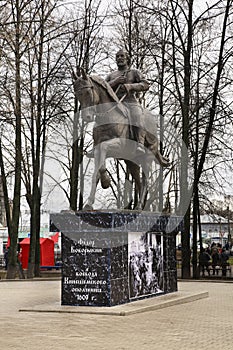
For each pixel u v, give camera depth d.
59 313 12.23
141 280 14.35
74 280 13.02
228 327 10.64
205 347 8.51
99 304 12.74
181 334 9.73
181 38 25.81
